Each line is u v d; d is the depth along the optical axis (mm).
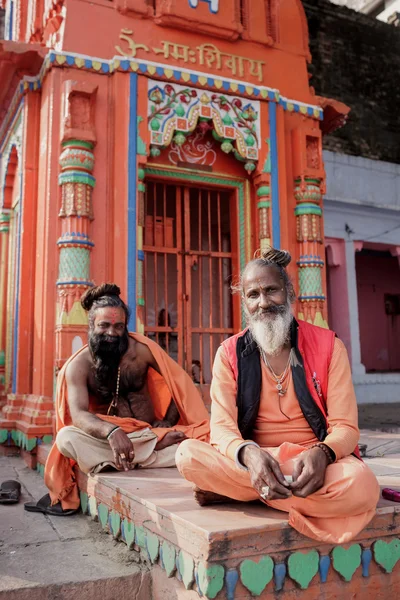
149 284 6594
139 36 5559
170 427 3609
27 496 3861
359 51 12562
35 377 5199
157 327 5867
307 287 6172
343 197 10883
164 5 5598
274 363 2373
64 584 2285
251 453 1995
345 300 10883
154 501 2420
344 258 10930
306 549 2062
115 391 3648
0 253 7133
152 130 5434
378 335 14344
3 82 6020
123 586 2354
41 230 5277
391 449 4445
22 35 6625
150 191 6207
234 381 2385
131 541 2619
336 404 2238
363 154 12227
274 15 6422
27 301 5512
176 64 5668
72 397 3436
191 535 2002
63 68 5262
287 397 2342
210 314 6059
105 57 5410
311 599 2068
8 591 2209
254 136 5949
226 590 1911
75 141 5113
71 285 4926
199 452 2195
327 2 12273
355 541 2170
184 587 2076
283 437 2342
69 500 3398
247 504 2312
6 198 7066
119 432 3139
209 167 5957
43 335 5016
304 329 2412
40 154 5508
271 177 5980
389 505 2301
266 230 5961
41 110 5570
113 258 5188
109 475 3150
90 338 3514
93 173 5262
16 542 2834
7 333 6867
